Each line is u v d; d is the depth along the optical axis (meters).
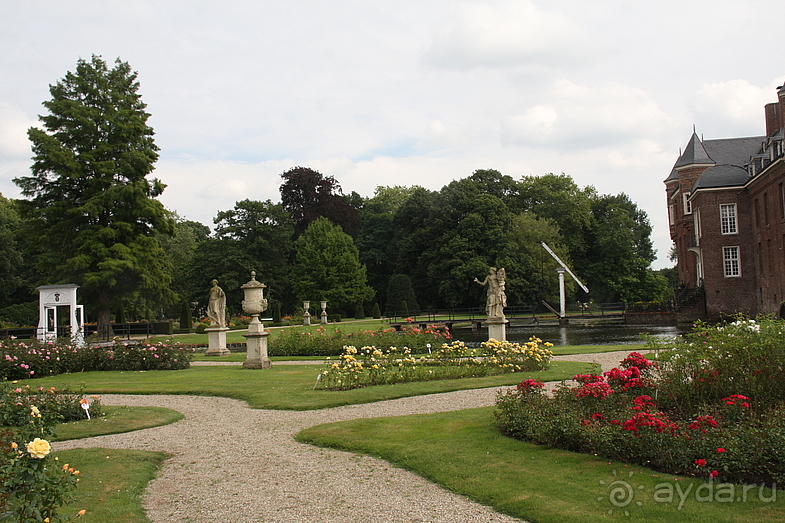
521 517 5.91
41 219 38.00
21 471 4.68
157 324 41.09
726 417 7.92
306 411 11.89
